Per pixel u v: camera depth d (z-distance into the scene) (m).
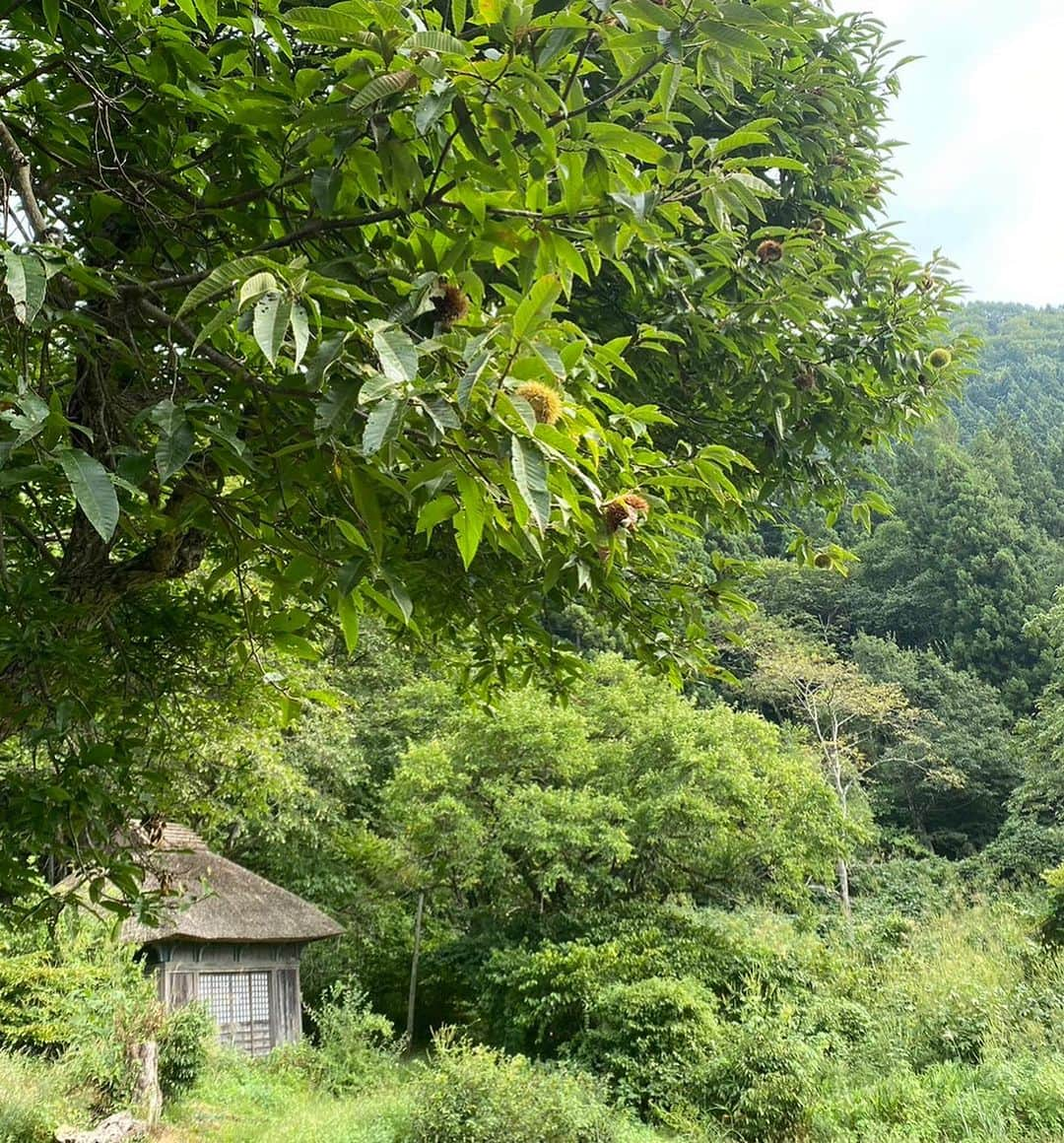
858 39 4.62
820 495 4.50
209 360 1.75
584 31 1.52
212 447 1.75
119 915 2.83
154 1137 7.30
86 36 2.06
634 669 14.05
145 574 2.89
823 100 4.09
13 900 3.04
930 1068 7.94
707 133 3.92
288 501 1.90
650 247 2.73
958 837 23.98
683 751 12.50
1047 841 19.31
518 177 1.77
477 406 1.46
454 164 1.69
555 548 2.31
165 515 2.55
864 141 4.42
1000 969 10.05
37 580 2.37
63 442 1.54
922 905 17.45
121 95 2.09
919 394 4.27
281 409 1.80
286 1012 12.23
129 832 3.18
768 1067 8.30
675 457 3.29
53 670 2.50
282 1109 9.09
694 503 4.14
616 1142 7.66
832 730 22.25
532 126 1.53
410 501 1.66
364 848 15.56
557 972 11.13
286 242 1.76
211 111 1.97
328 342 1.45
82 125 2.19
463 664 4.01
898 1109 7.09
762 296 3.31
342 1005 14.02
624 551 2.05
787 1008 8.98
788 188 4.22
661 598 3.30
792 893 12.71
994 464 35.88
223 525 2.21
